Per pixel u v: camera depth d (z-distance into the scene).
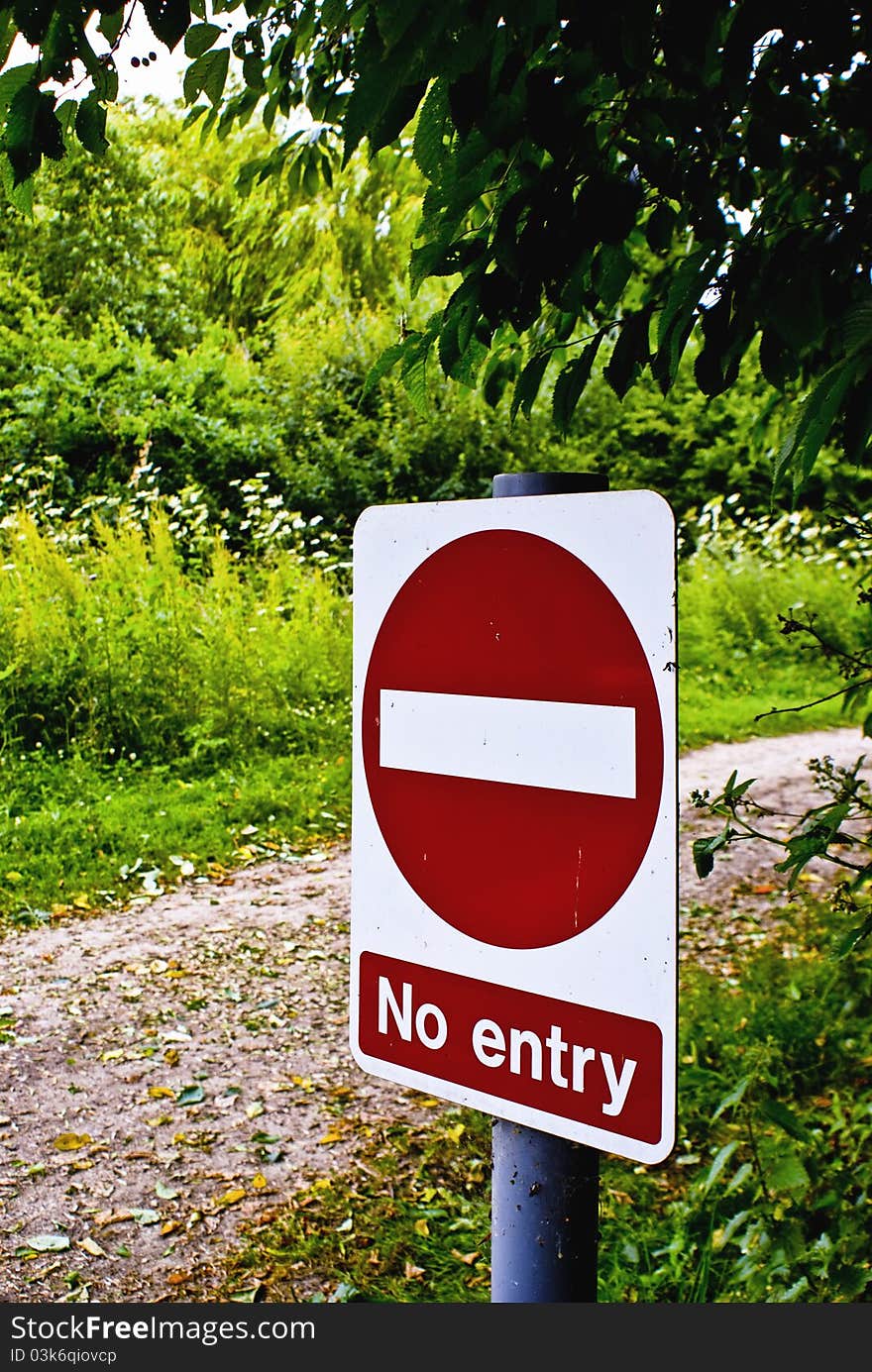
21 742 7.40
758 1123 3.89
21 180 1.86
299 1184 3.65
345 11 1.86
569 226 1.71
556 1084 1.30
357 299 14.13
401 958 1.46
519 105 1.64
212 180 14.98
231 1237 3.38
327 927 5.67
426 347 2.06
